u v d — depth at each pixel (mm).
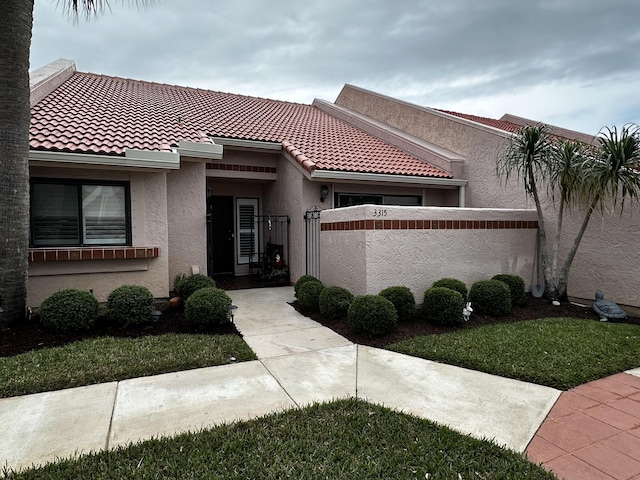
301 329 7023
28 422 3730
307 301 8102
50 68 13000
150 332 6574
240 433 3531
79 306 6355
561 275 8820
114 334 6418
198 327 6812
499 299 7727
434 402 4230
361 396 4367
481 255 8969
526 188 8930
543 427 3729
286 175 11734
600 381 4805
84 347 5676
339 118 17516
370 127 15453
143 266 8258
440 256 8453
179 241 9688
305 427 3654
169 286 9469
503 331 6680
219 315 6723
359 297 6863
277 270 11625
